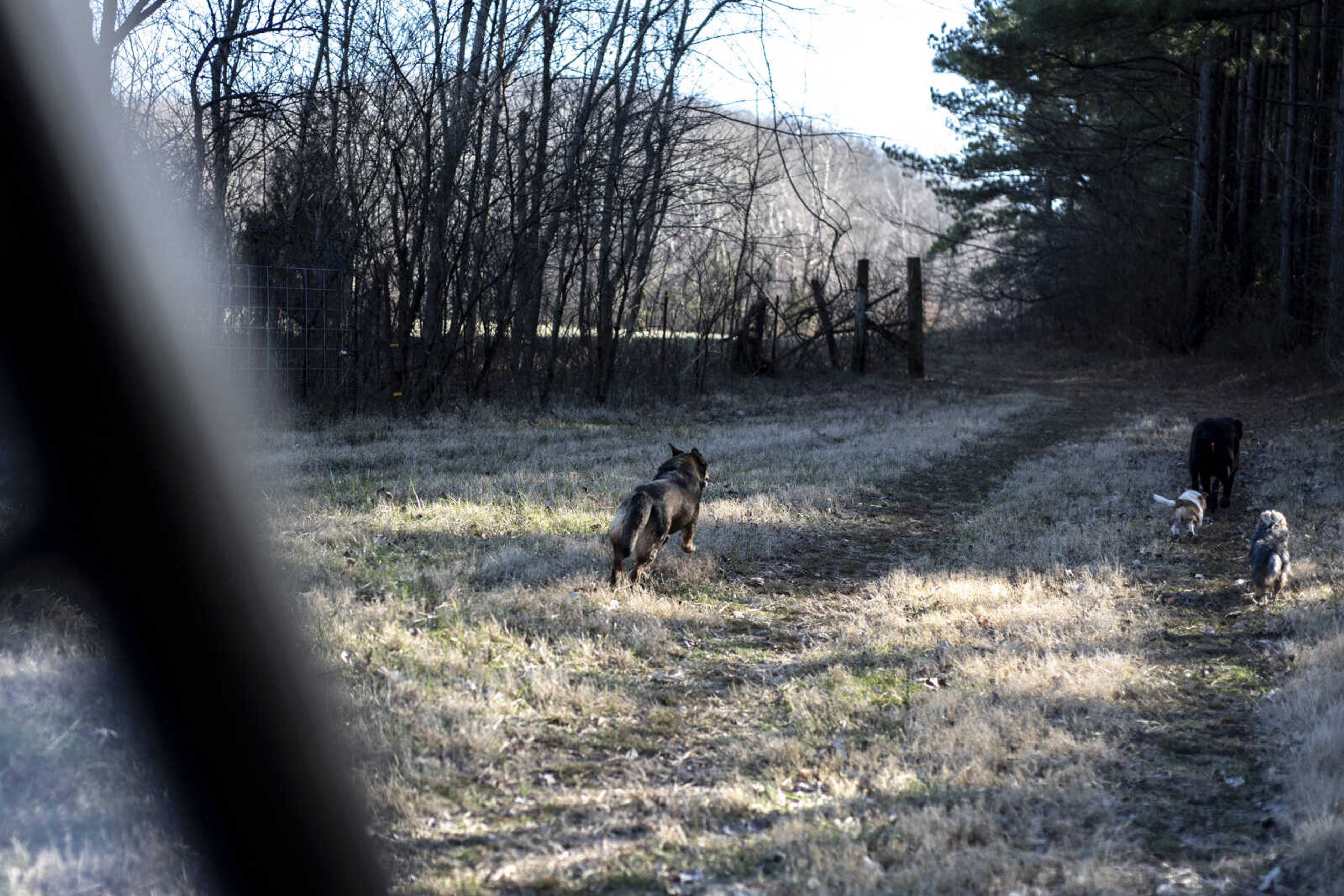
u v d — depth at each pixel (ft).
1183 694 18.97
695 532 29.68
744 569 27.25
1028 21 71.15
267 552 23.65
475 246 51.75
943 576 26.84
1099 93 100.68
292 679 16.89
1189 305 96.48
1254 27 77.77
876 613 23.85
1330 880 12.00
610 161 53.62
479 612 21.58
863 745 16.58
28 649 16.96
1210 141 93.91
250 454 35.68
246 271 46.09
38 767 13.50
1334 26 72.69
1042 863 12.65
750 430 52.26
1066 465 43.93
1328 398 64.03
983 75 80.18
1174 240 102.47
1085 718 17.42
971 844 13.28
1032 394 76.33
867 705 18.01
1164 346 99.09
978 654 20.71
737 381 73.15
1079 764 15.48
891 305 93.40
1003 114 108.47
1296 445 48.37
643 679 19.21
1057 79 92.43
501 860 12.59
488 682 18.08
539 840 13.14
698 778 15.28
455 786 14.34
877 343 88.84
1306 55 82.64
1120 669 19.70
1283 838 13.47
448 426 47.67
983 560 28.55
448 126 49.96
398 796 13.85
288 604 20.45
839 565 28.50
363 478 35.14
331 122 47.62
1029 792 14.56
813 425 55.72
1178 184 104.22
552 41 51.37
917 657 20.70
